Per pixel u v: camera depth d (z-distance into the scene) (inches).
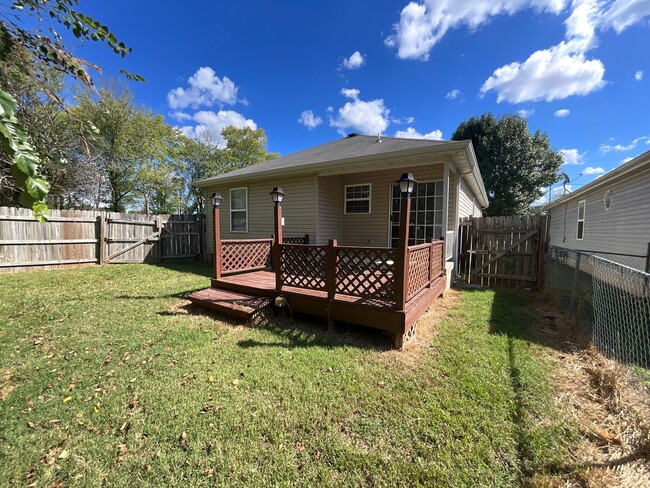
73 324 142.3
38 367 102.9
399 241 120.0
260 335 133.3
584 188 348.8
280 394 87.7
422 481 59.1
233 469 61.9
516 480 59.2
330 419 76.9
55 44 57.4
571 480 58.7
